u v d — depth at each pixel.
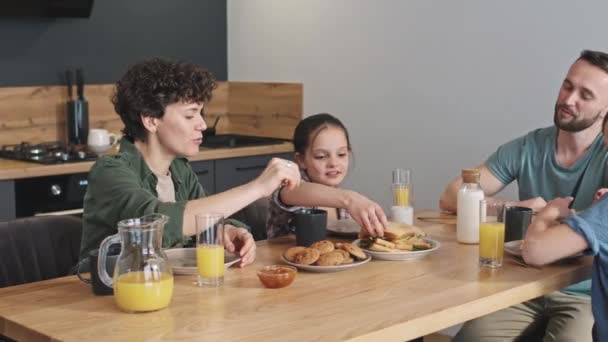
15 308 1.76
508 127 3.74
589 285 2.57
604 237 2.08
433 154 4.02
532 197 2.92
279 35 4.67
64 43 4.31
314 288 1.92
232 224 2.49
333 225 2.61
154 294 1.71
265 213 2.82
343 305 1.78
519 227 2.38
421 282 1.99
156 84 2.25
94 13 4.41
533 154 2.92
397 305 1.79
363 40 4.25
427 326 1.72
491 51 3.76
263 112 4.82
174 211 2.06
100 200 2.18
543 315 2.63
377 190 4.27
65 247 2.46
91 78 4.43
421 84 4.03
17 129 4.19
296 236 2.29
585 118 2.71
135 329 1.61
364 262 2.12
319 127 2.79
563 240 2.09
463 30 3.85
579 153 2.81
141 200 2.09
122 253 1.73
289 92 4.66
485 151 3.82
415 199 4.11
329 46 4.41
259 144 4.52
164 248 2.05
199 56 4.86
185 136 2.30
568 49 3.52
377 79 4.21
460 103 3.89
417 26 4.01
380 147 4.23
